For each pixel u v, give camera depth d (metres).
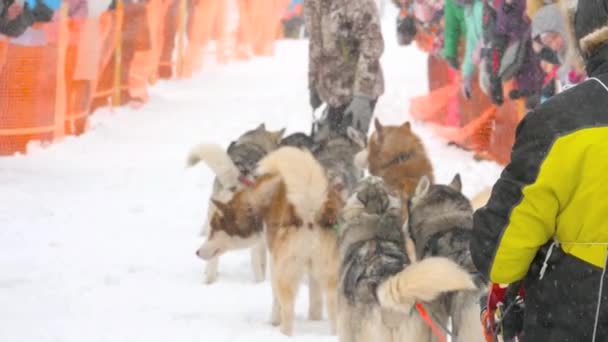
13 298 9.64
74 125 19.47
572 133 4.04
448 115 19.22
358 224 7.15
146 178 16.03
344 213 7.33
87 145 18.72
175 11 29.97
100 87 22.70
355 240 7.10
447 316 6.76
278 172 8.72
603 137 4.02
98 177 15.99
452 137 17.98
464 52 17.44
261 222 9.52
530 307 4.27
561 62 11.15
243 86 29.47
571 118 4.07
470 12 16.08
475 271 6.54
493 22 14.16
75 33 18.66
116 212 13.60
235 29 39.28
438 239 7.01
